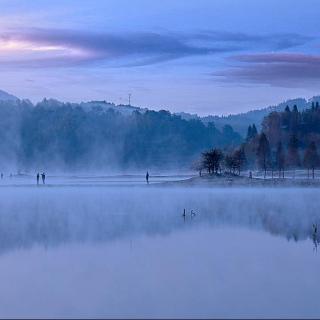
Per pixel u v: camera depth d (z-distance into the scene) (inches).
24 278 1606.8
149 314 1259.8
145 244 2217.0
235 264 1790.1
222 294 1422.2
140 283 1539.1
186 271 1685.5
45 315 1259.2
